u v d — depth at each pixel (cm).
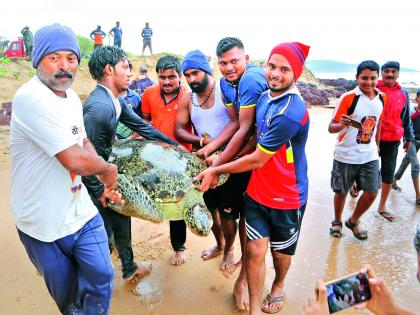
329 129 409
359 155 389
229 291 316
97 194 279
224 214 325
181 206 292
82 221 228
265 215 273
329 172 648
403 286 331
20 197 216
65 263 230
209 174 276
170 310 291
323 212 481
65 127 207
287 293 317
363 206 403
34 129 200
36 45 202
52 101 203
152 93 356
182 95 339
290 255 285
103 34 1505
